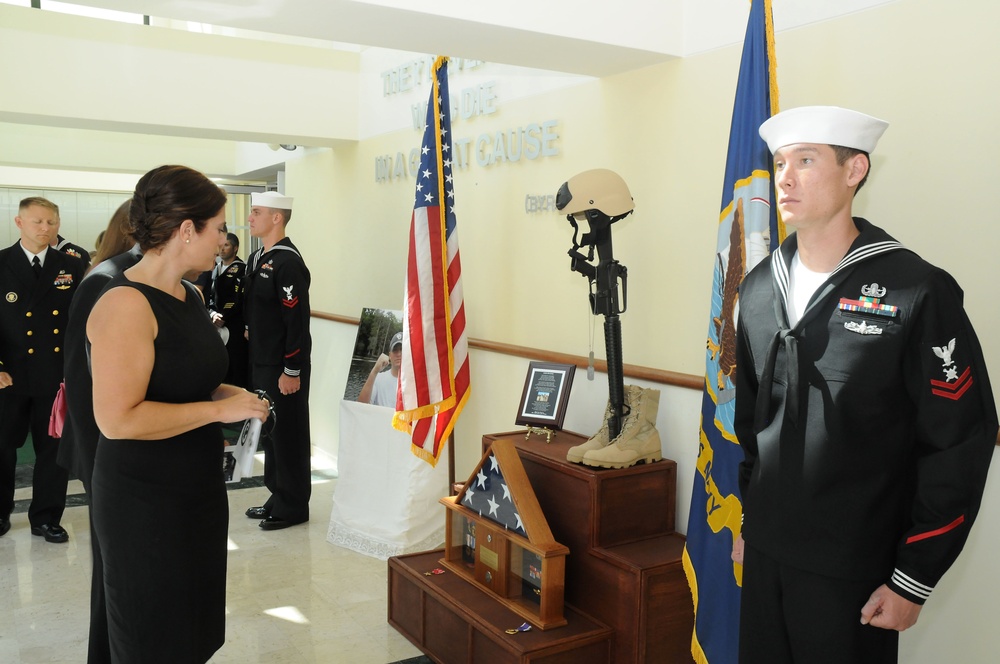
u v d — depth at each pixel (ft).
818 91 8.14
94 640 7.78
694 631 7.92
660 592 8.33
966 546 7.07
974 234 6.96
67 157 24.54
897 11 7.45
